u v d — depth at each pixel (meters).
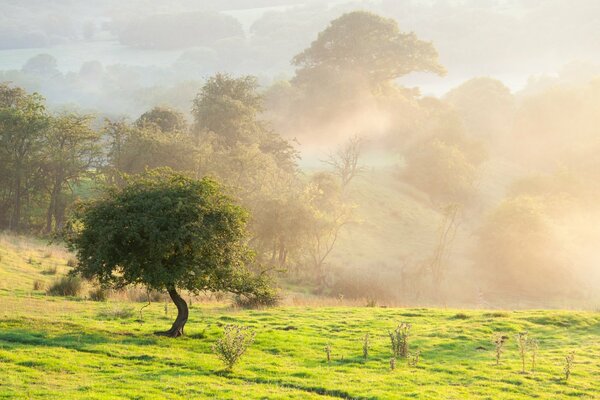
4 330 21.80
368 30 150.75
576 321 28.77
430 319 29.86
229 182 72.12
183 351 20.88
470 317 30.12
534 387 18.20
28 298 31.53
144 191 24.17
